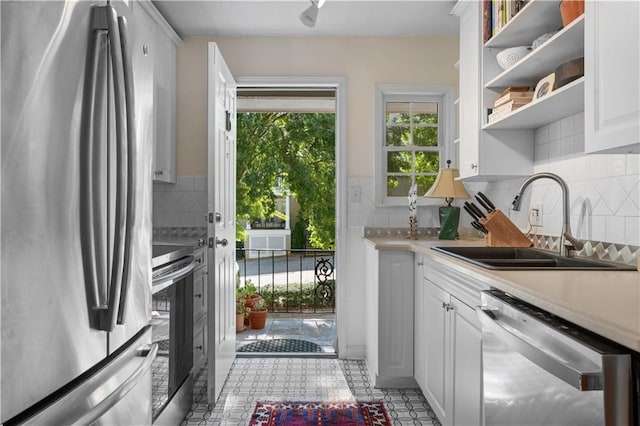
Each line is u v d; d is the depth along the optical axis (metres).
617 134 1.22
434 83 3.34
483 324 1.32
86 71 1.00
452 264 1.76
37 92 0.84
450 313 1.89
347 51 3.34
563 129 2.08
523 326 1.13
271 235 10.36
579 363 0.87
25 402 0.81
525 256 2.19
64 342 0.92
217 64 2.57
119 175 1.07
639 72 1.12
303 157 7.36
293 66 3.32
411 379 2.73
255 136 7.10
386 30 3.23
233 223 3.17
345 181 3.31
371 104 3.33
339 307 3.31
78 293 0.96
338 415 2.37
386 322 2.62
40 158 0.85
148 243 1.42
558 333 0.96
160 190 3.31
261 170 6.99
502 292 1.38
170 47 3.15
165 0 2.75
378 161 3.32
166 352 2.09
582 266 1.75
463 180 2.85
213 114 2.50
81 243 0.98
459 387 1.77
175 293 2.24
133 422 1.28
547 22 2.02
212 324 2.50
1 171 0.75
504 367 1.20
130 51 1.18
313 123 7.23
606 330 0.79
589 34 1.35
